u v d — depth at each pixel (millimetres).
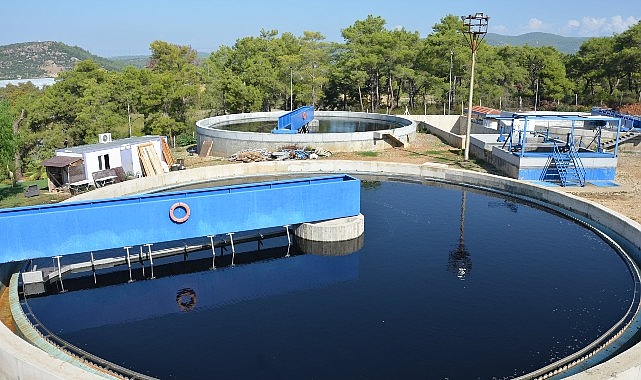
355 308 19219
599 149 38875
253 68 80125
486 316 18391
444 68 79250
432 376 14914
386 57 80875
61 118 61000
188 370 15445
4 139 33875
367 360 15734
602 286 20812
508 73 83000
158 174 38969
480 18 41781
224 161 46125
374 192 36188
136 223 23312
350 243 26219
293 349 16500
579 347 16359
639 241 23844
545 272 22203
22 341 14008
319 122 65875
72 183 36656
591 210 28516
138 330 18172
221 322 18594
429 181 39219
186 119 67438
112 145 40344
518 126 48594
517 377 14844
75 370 12727
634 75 81438
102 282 22609
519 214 30703
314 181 27266
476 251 24734
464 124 64062
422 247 25484
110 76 77250
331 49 88625
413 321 18078
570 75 90125
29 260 23922
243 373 15211
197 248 26000
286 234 28062
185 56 110312
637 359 12820
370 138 49312
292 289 21266
